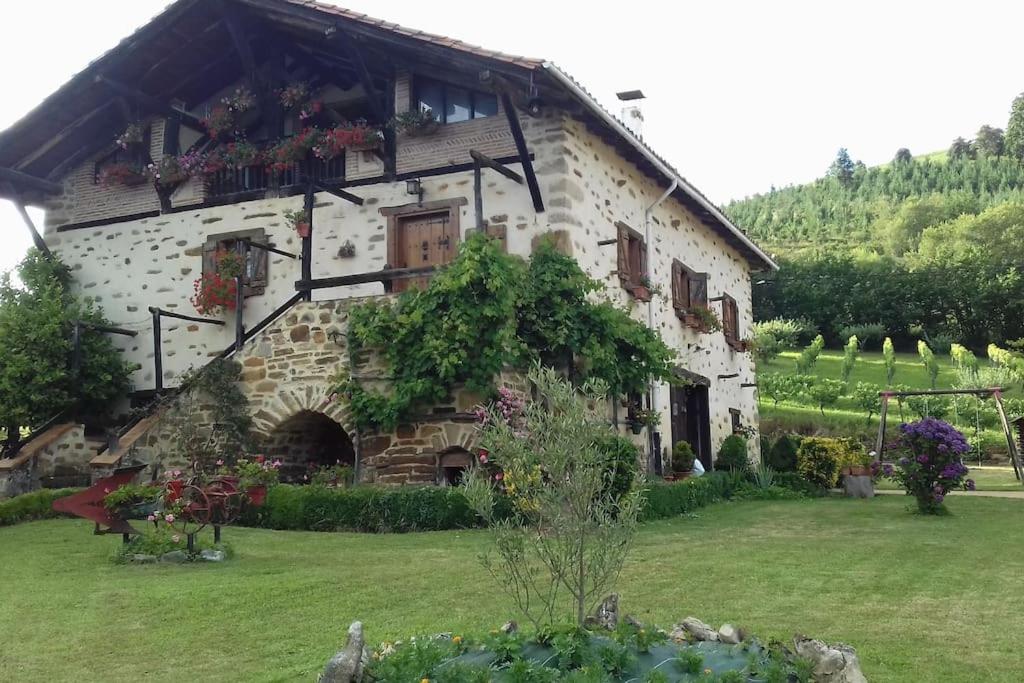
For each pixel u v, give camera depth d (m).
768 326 42.59
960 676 3.89
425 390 9.20
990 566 6.64
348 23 10.77
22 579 6.12
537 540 3.82
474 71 9.96
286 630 4.73
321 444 11.42
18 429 12.06
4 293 12.82
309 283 10.38
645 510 9.91
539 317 9.97
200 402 10.47
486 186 10.92
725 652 3.34
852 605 5.24
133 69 12.62
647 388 11.63
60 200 13.88
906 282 43.78
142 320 12.97
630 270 12.48
